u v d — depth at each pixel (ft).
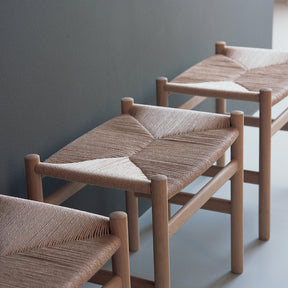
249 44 8.31
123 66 5.41
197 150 4.05
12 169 4.22
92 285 4.92
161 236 3.55
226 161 7.22
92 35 4.88
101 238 3.05
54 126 4.59
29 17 4.14
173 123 4.50
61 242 3.04
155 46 5.88
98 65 5.03
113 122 4.59
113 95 5.33
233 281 4.95
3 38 3.93
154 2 5.72
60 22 4.47
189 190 6.55
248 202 6.28
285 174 6.87
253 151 7.56
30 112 4.30
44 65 4.37
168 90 5.19
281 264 5.17
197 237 5.65
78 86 4.81
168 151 4.07
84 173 3.65
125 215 3.07
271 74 5.50
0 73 3.95
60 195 4.17
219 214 6.06
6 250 3.01
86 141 4.28
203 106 7.39
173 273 5.09
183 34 6.40
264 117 5.02
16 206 3.37
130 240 5.41
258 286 4.87
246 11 8.02
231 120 4.44
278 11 15.81
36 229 3.15
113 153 4.09
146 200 6.21
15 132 4.19
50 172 3.75
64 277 2.78
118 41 5.26
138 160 3.96
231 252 5.02
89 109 5.01
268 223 5.48
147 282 3.86
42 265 2.88
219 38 7.30
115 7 5.13
